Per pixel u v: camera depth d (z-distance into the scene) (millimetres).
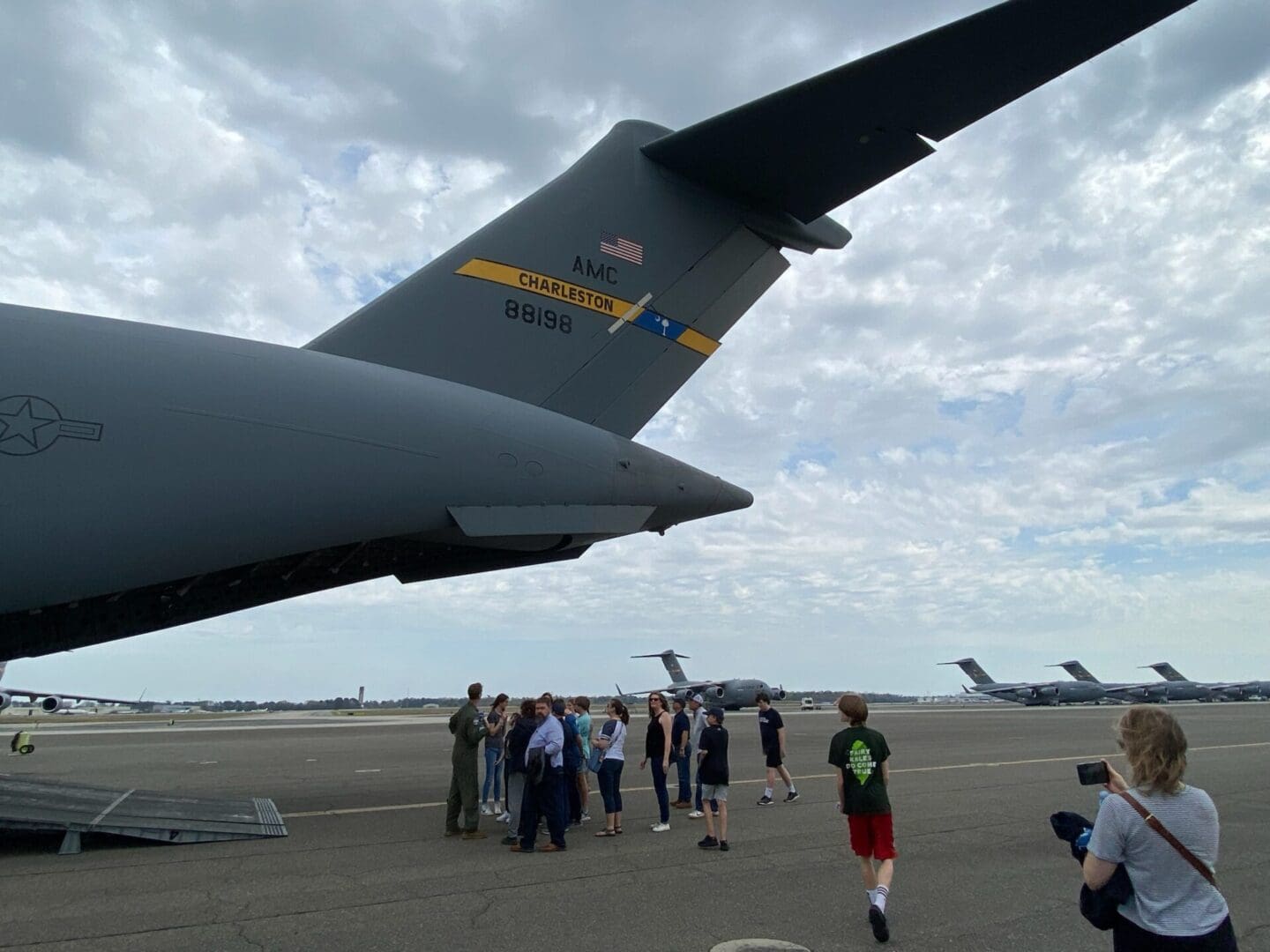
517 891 5055
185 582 6371
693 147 6891
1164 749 2238
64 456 4930
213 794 9602
